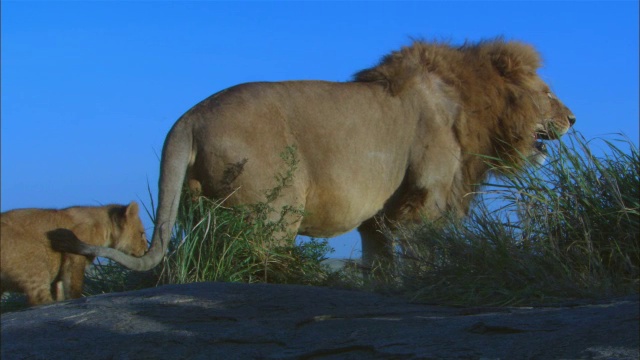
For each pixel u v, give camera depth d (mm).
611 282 5445
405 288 5879
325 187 7566
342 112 7730
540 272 5508
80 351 4609
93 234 7527
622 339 3607
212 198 7102
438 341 3979
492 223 6082
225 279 6641
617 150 6410
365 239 8625
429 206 8203
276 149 7238
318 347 4168
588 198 6191
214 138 7031
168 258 6793
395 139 8070
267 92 7445
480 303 5258
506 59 8867
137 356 4461
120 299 5520
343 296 5379
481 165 8648
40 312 5516
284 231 7102
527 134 8820
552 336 3809
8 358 4645
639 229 5867
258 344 4406
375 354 3953
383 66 8328
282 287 5559
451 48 8875
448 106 8375
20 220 7023
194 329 4773
